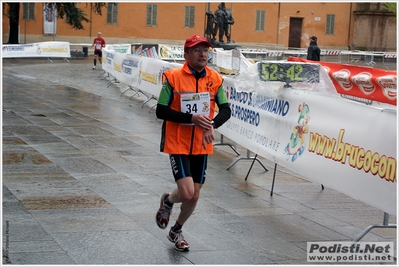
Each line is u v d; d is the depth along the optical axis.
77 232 5.38
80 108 14.43
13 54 31.50
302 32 54.59
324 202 6.80
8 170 7.73
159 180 7.50
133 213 6.04
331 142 5.80
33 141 9.87
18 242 5.07
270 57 39.12
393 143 4.90
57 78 22.91
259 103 7.54
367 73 6.47
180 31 51.31
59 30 46.81
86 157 8.75
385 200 5.00
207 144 4.95
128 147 9.67
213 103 5.00
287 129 6.73
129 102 15.99
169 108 4.85
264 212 6.30
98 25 48.34
